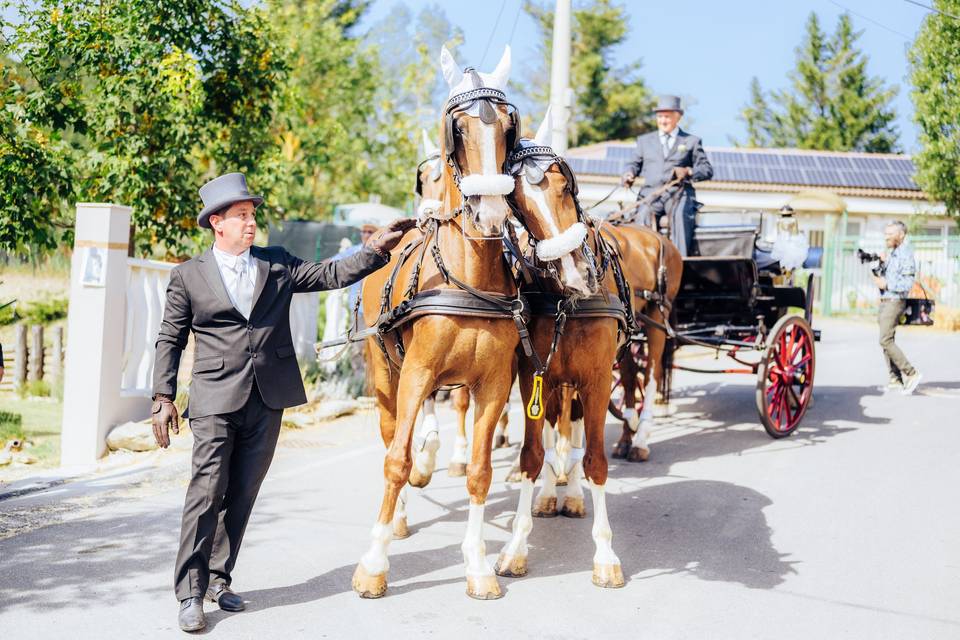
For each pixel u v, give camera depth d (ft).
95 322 25.09
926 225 82.28
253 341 14.43
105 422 25.43
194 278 14.47
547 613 14.74
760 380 27.53
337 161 78.54
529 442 16.75
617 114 156.76
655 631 14.07
